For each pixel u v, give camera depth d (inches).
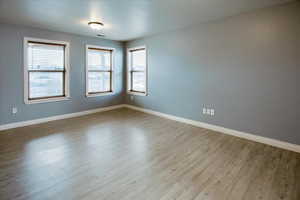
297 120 110.2
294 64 108.8
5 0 103.0
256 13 120.9
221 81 143.8
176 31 171.6
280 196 72.1
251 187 77.5
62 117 185.5
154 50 195.3
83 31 174.9
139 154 107.5
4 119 149.2
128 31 176.9
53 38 170.9
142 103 218.4
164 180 82.0
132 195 71.7
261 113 124.6
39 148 113.9
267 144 122.9
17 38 150.4
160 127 159.9
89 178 82.7
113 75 225.8
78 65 192.2
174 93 180.9
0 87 145.6
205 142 126.7
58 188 75.3
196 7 114.6
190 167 93.4
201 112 160.2
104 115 201.2
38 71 166.2
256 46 122.8
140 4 109.2
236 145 121.6
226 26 136.6
